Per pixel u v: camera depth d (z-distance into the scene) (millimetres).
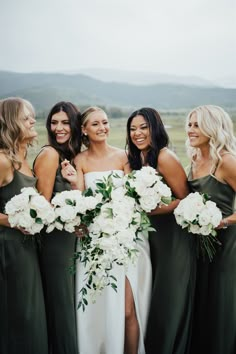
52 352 2873
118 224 2447
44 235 2783
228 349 2809
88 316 2846
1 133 2645
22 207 2467
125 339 2932
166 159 2781
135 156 2898
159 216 2836
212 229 2594
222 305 2777
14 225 2502
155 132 2797
